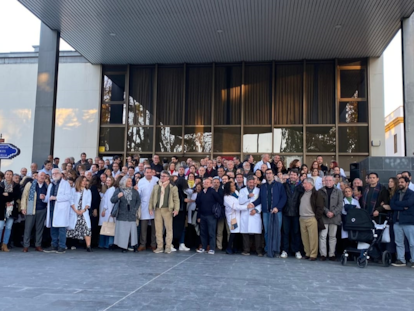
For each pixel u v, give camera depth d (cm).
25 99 1617
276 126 1534
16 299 491
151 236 998
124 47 1436
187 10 1148
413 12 1142
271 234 909
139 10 1155
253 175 970
